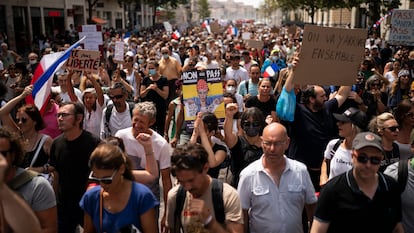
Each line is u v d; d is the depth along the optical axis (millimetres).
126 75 10422
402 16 12477
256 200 3547
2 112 4871
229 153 4750
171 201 3229
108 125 5789
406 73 7840
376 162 2887
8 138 2951
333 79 4883
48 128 5574
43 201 3070
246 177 3604
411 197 3377
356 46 4828
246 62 11781
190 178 2914
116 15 61000
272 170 3566
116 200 3039
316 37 4742
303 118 4953
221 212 3061
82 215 4211
